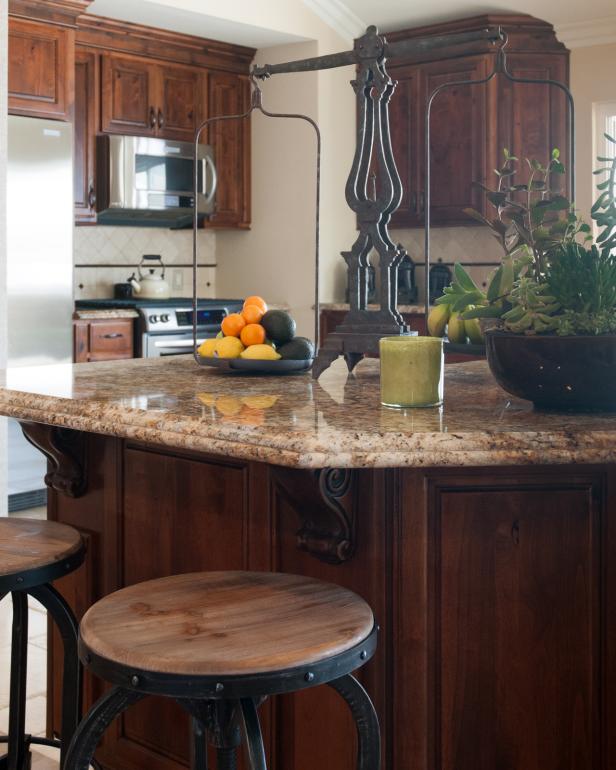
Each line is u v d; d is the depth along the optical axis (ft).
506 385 5.57
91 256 19.35
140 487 6.98
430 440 4.69
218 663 4.06
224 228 20.25
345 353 7.27
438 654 5.54
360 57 6.97
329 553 5.60
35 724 8.92
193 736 5.57
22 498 15.97
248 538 6.22
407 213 19.71
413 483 5.45
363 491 5.56
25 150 15.52
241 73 20.12
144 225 19.81
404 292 20.30
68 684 5.99
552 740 5.61
